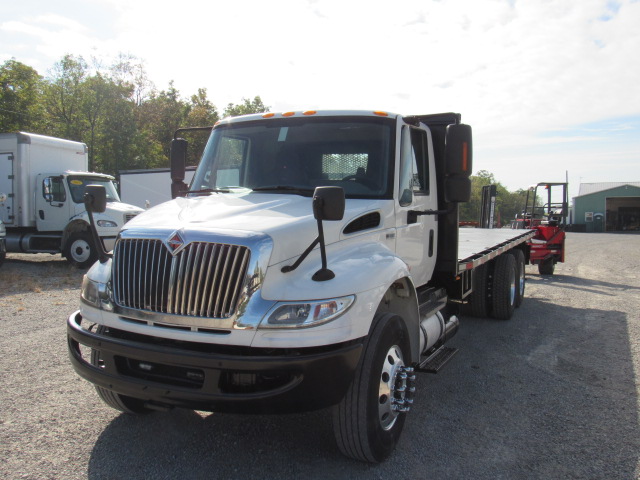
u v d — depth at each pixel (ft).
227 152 15.07
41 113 93.76
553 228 46.21
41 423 13.29
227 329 9.85
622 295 35.45
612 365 19.01
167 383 10.54
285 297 9.91
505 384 16.92
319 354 9.78
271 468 11.25
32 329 22.66
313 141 14.32
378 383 11.07
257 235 10.12
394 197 13.89
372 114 14.39
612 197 205.36
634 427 13.61
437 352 16.08
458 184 13.87
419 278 15.99
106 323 11.30
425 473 11.16
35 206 46.29
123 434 12.79
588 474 11.19
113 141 97.30
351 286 10.38
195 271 10.13
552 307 30.76
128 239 11.07
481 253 21.81
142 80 104.83
